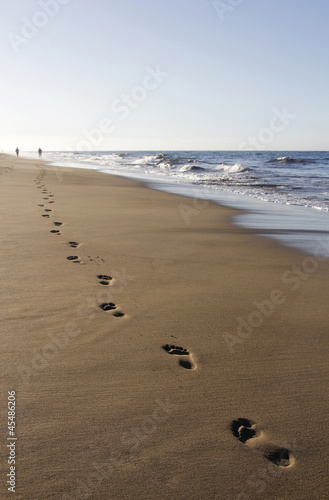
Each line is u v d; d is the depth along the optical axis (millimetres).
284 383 2660
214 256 5930
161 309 3766
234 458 1975
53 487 1733
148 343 3086
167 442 2043
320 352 3107
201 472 1877
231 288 4504
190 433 2123
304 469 1938
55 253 5418
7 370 2590
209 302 4023
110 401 2344
